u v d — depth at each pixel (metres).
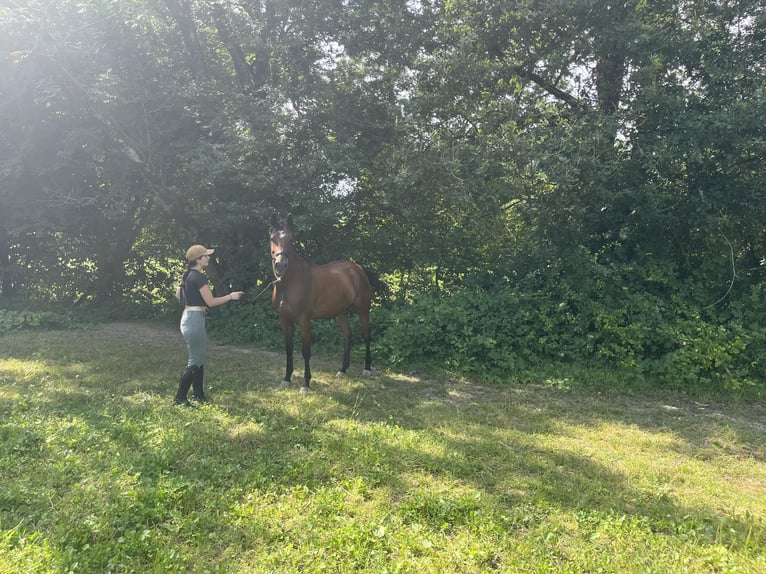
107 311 11.73
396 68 9.72
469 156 8.19
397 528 3.11
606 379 6.82
